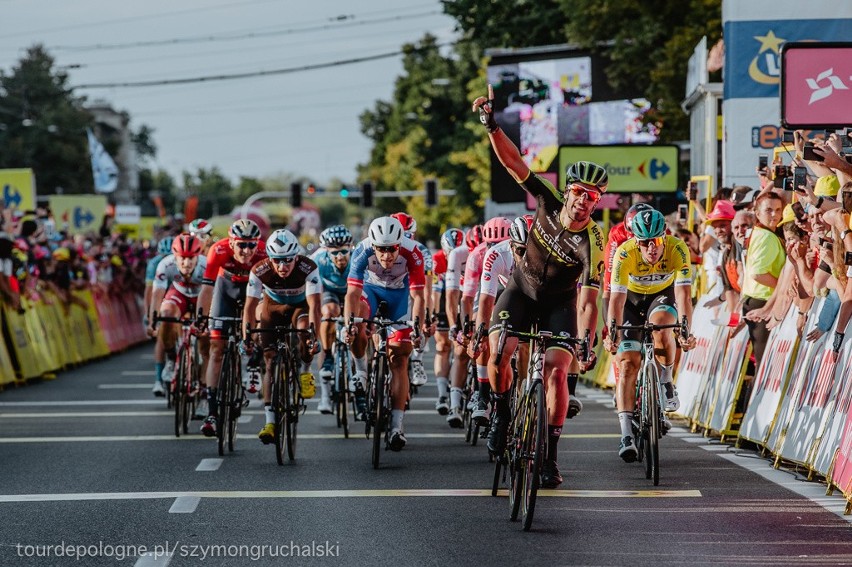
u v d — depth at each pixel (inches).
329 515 790.5
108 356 2500.0
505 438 832.3
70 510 812.0
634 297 992.2
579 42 3230.8
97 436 1230.9
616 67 3299.7
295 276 1074.7
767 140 1605.6
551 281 796.0
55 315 2124.8
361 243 1102.4
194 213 5196.9
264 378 1056.8
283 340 1071.6
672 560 653.9
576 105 3440.0
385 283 1227.9
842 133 1157.1
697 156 1999.3
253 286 1068.5
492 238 1055.6
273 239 1045.8
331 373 1309.1
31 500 850.8
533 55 3481.8
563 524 756.0
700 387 1289.4
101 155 4458.7
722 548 682.8
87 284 2420.0
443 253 1408.7
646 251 924.0
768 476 943.0
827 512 790.5
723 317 1245.7
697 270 1558.8
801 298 1013.2
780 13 1592.0
